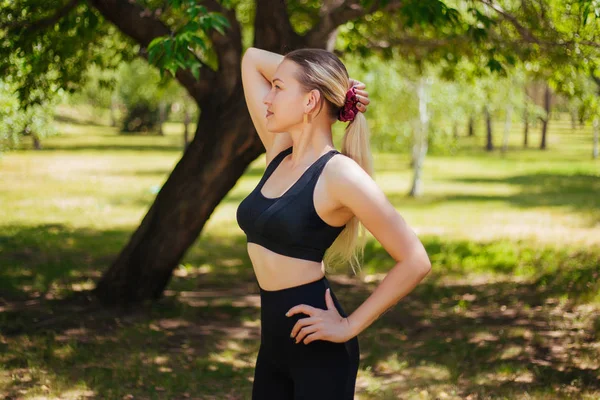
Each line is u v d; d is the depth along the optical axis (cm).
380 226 229
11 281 845
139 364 551
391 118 2014
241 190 2297
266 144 287
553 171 3138
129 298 726
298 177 242
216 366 561
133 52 930
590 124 852
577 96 847
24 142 4066
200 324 687
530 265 1038
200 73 716
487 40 703
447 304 809
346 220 243
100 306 715
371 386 521
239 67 717
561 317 729
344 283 948
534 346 623
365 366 573
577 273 934
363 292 891
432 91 2012
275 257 240
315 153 245
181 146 4400
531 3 685
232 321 707
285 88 244
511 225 1549
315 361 238
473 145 5138
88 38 800
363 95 249
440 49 924
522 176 2906
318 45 709
